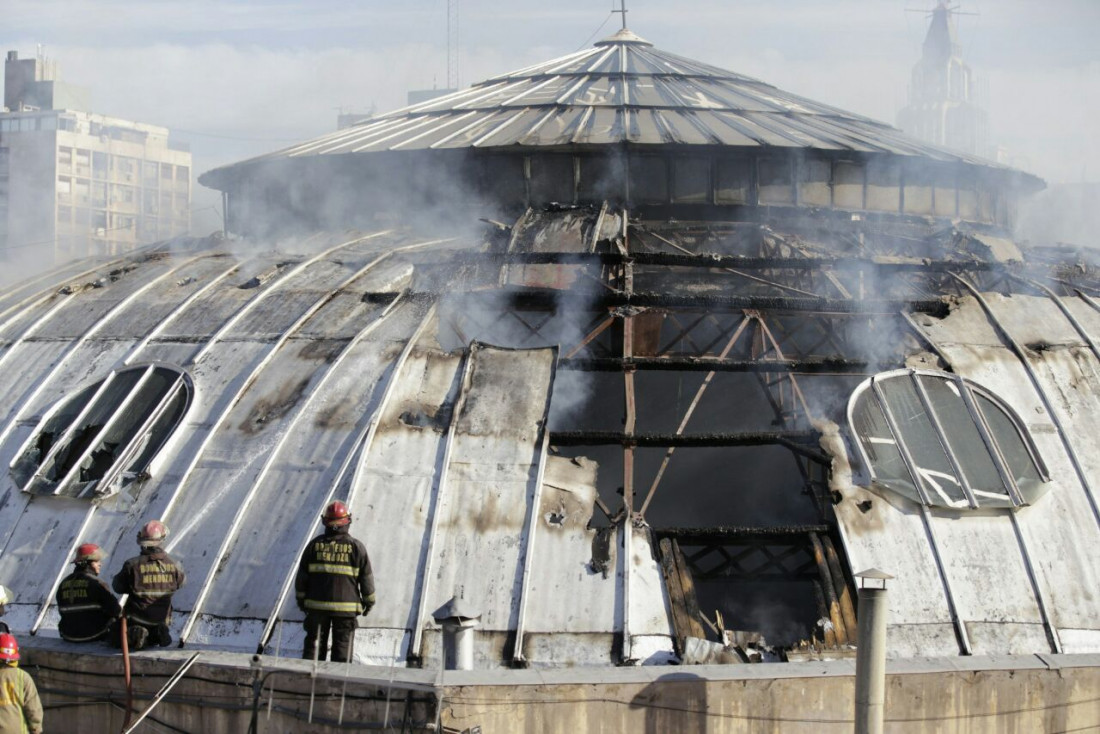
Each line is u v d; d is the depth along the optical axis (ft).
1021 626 73.26
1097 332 90.74
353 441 79.10
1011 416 82.94
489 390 81.30
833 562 75.00
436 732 59.57
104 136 342.44
